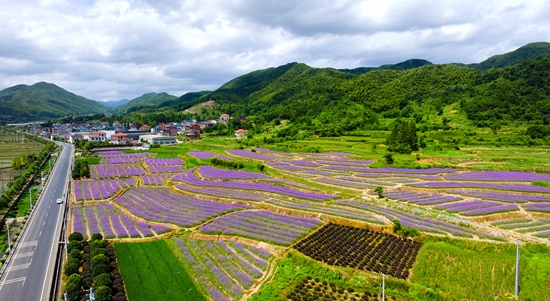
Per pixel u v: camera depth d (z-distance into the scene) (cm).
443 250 6081
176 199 10125
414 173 11912
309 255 6078
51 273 5822
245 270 5650
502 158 12900
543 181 9869
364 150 16188
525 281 5278
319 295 4959
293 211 8388
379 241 6669
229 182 11831
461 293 5047
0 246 7100
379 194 9406
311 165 13962
